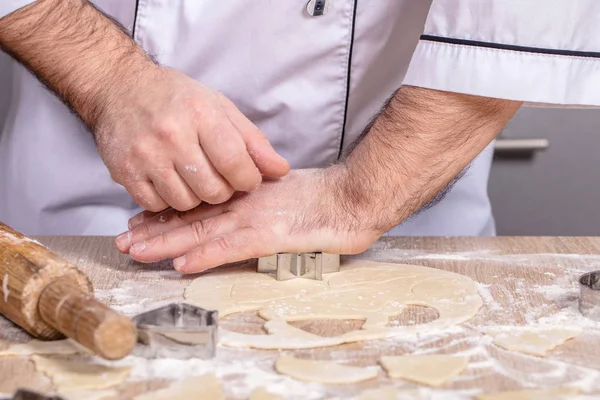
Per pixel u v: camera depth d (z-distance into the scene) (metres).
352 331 0.99
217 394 0.81
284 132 1.48
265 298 1.10
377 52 1.42
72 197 1.55
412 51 1.44
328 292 1.13
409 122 1.15
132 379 0.86
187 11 1.39
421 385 0.85
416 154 1.17
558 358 0.92
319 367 0.88
